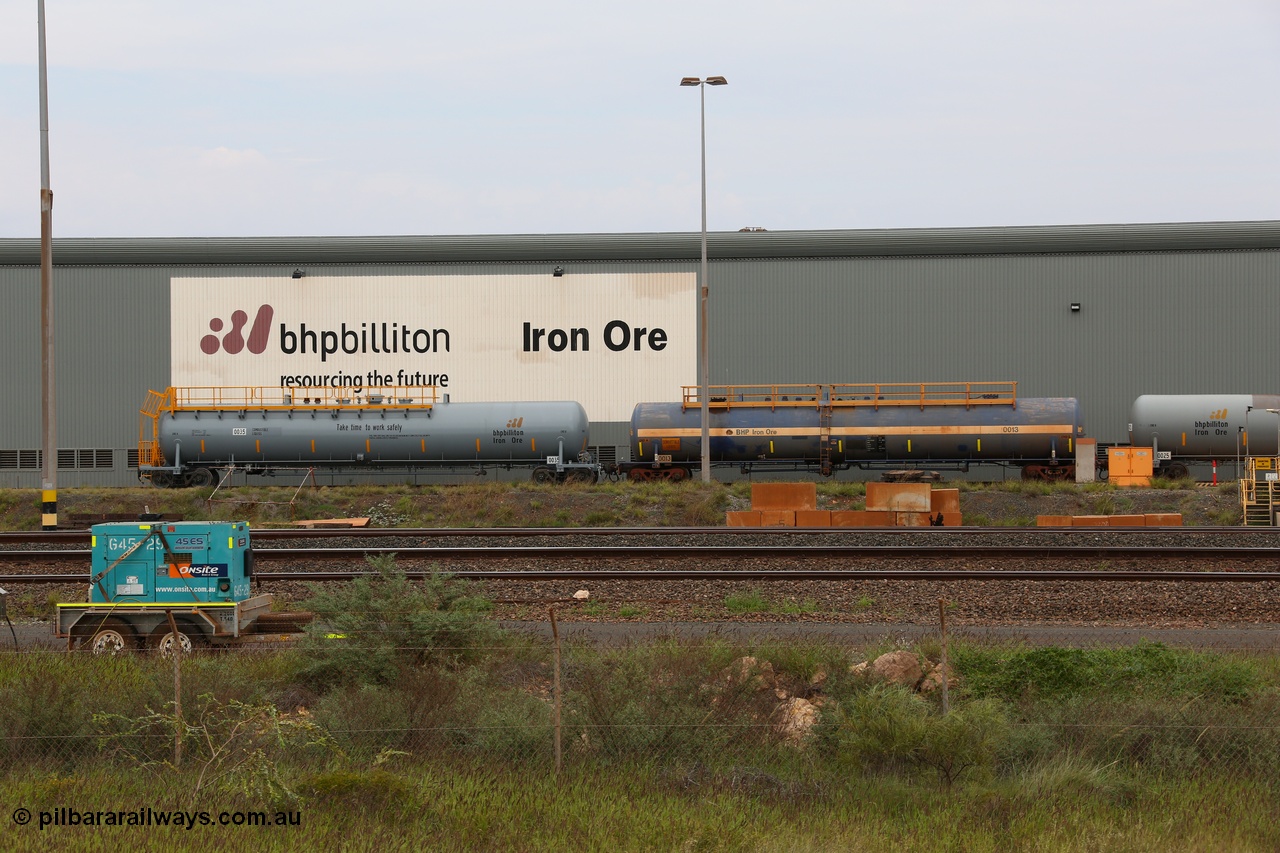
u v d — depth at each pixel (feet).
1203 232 176.24
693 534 88.38
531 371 185.98
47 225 99.14
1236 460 154.51
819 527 93.91
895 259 180.96
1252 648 48.37
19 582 68.54
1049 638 51.85
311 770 32.83
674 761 34.12
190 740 34.53
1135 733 35.19
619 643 49.73
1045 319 178.70
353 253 187.01
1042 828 28.58
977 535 86.89
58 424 183.73
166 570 50.16
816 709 39.88
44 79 99.71
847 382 180.75
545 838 27.78
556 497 124.98
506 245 186.29
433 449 157.58
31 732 35.14
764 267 182.80
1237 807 30.58
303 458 158.51
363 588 45.57
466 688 38.47
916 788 32.09
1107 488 129.70
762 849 26.86
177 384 185.68
